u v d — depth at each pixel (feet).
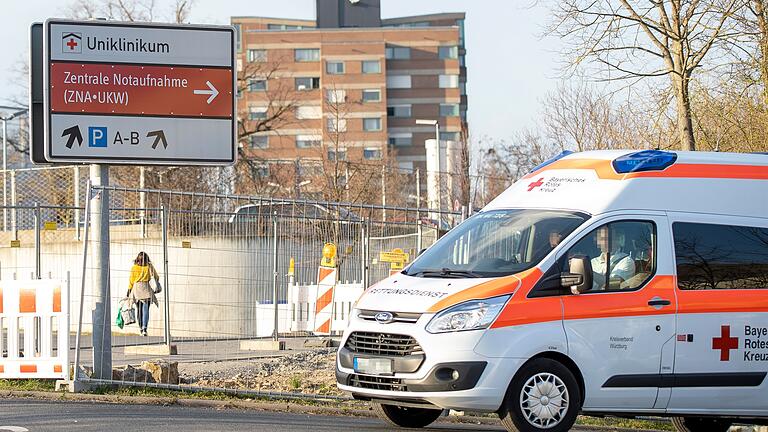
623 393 43.14
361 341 42.88
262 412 52.42
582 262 41.78
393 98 485.97
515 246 43.93
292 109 252.42
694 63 83.61
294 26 545.85
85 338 89.66
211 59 59.77
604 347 42.70
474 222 46.65
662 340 43.78
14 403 50.67
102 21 58.18
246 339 94.22
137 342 91.86
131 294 95.50
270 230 95.76
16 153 217.15
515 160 201.87
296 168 166.81
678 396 44.19
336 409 54.29
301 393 59.62
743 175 46.98
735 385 45.06
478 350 40.75
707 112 92.02
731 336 45.06
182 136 59.36
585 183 45.52
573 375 42.34
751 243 46.16
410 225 95.35
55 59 57.52
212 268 95.50
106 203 58.44
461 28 546.26
